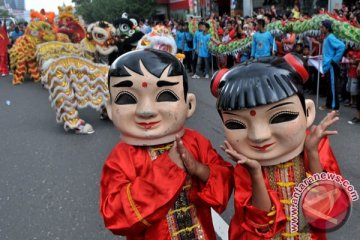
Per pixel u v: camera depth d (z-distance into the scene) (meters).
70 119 6.81
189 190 2.15
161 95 2.05
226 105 1.90
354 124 6.39
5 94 11.30
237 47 10.13
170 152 2.04
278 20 9.38
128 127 2.09
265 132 1.85
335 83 6.98
